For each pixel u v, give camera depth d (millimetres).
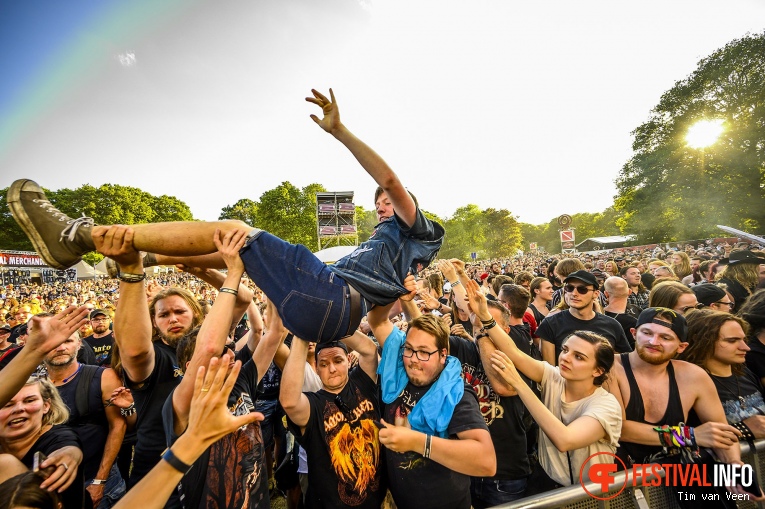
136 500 1097
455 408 1814
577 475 1983
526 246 105312
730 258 4879
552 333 3486
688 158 30484
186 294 2699
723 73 28344
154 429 2195
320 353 2100
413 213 1835
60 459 1664
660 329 2025
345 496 1925
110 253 1619
